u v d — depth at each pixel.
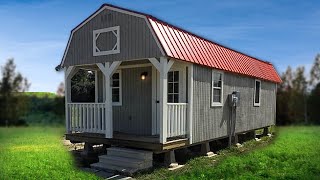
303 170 8.22
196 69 9.69
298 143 13.59
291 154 10.61
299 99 28.25
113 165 8.62
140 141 8.72
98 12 9.84
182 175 7.80
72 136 10.45
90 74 22.55
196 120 9.72
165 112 8.35
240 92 13.12
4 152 11.26
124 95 11.38
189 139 9.38
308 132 19.22
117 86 11.64
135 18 8.98
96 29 9.91
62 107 22.28
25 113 21.69
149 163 8.55
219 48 12.28
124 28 9.21
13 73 22.17
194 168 8.66
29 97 22.17
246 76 13.61
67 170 8.44
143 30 8.79
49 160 9.77
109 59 9.52
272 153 10.76
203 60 9.95
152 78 10.63
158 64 8.43
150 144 8.52
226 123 11.81
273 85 18.03
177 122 8.95
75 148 12.15
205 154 10.50
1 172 8.20
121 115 11.45
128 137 9.66
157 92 10.52
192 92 9.45
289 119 28.02
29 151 11.49
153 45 8.55
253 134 15.23
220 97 11.37
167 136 8.51
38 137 15.87
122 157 8.81
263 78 15.35
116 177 7.78
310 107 28.03
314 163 9.04
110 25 9.54
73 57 10.55
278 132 19.03
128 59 9.08
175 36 9.39
